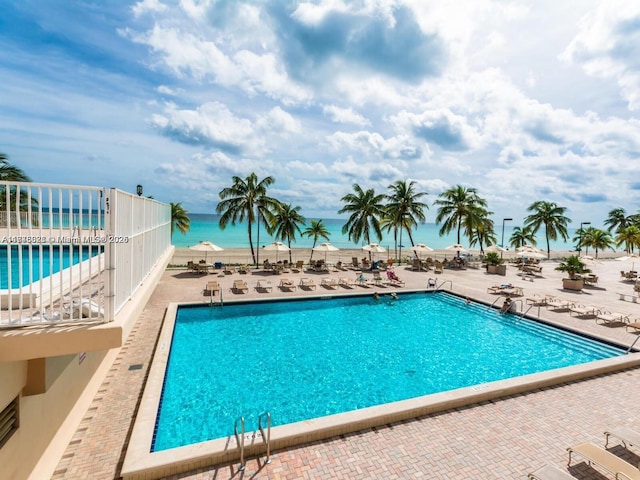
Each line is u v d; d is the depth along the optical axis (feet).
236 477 17.39
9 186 13.56
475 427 22.47
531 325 48.57
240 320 48.75
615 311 54.08
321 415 26.89
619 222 202.28
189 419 25.62
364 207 112.27
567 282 73.36
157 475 17.26
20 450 15.10
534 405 25.49
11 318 14.69
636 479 16.20
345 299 61.57
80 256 15.30
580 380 29.86
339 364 36.14
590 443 19.24
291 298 57.67
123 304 18.81
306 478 17.49
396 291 65.36
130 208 20.70
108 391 25.32
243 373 33.35
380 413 22.57
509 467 18.74
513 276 90.12
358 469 18.24
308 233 113.50
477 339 44.42
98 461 18.12
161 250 41.98
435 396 25.17
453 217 126.11
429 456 19.45
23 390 15.51
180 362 35.17
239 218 101.65
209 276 75.51
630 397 26.99
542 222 151.12
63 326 14.92
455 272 95.86
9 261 14.02
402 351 40.09
